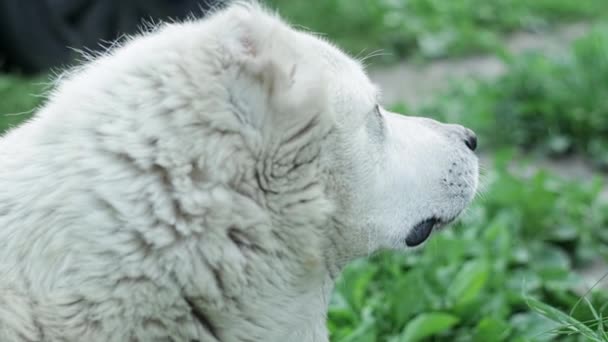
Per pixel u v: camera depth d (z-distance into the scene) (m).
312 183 2.58
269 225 2.52
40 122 2.59
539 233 5.53
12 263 2.40
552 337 4.02
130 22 8.00
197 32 2.52
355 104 2.71
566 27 10.66
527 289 4.62
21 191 2.45
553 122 7.27
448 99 7.88
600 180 5.94
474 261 4.55
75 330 2.37
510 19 10.57
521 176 6.39
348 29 9.92
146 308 2.40
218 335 2.54
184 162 2.39
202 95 2.41
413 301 4.34
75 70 2.81
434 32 10.05
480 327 4.11
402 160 2.93
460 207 3.07
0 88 7.02
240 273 2.46
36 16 7.84
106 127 2.41
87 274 2.36
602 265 5.37
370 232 2.82
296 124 2.49
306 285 2.68
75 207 2.38
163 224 2.37
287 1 10.24
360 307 4.42
